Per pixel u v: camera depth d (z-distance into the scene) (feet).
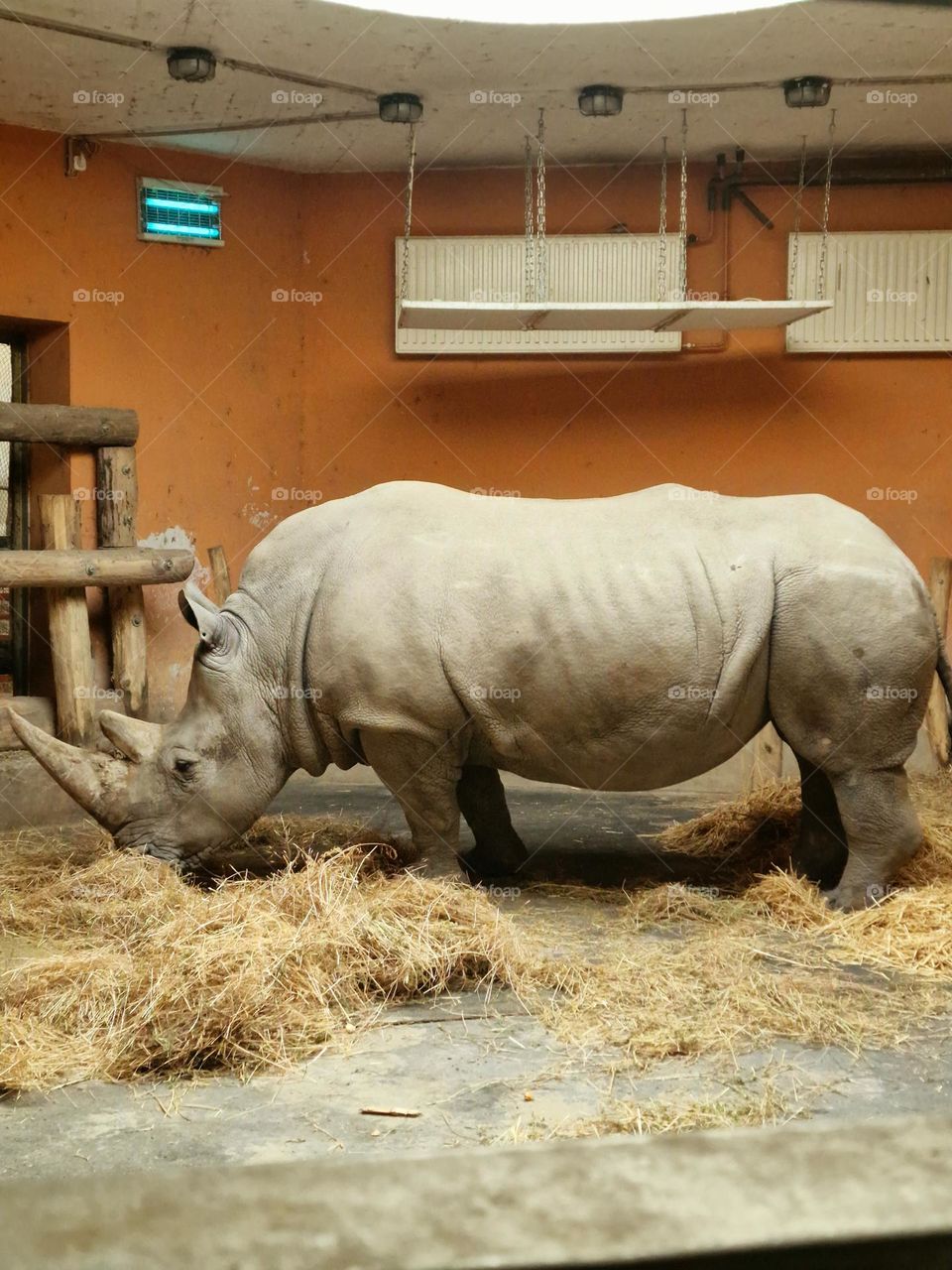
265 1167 2.34
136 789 19.30
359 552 19.25
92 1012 14.44
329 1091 13.04
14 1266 1.99
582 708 18.75
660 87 26.18
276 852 21.31
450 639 18.53
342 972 15.38
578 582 18.60
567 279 30.99
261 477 31.65
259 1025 14.16
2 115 27.04
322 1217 2.17
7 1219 2.14
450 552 18.98
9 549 29.09
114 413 27.73
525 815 26.07
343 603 18.94
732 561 18.63
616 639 18.42
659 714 18.71
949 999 15.46
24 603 28.40
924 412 30.99
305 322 32.01
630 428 31.58
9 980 15.11
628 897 19.53
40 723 26.53
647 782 19.56
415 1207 2.21
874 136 29.40
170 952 14.88
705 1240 2.10
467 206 31.55
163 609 29.50
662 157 30.35
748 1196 2.23
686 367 31.32
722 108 27.43
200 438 30.50
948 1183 2.27
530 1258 2.04
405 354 31.76
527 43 23.77
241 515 31.37
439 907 16.63
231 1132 12.10
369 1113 12.48
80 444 27.66
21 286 27.61
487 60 24.66
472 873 21.33
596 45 23.82
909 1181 2.27
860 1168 2.32
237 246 30.86
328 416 32.19
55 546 26.48
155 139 28.94
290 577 19.70
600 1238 2.11
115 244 28.91
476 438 31.91
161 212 29.48
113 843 20.18
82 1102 12.87
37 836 23.97
